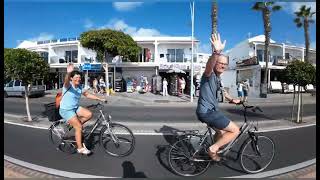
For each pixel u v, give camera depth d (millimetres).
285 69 10664
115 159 5680
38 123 9578
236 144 5180
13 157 5715
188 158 4988
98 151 6105
